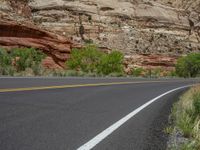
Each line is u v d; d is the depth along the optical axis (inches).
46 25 4785.9
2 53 1499.8
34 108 356.2
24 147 205.0
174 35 5506.9
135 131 278.8
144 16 5605.3
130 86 946.7
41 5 5157.5
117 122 314.5
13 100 402.6
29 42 2578.7
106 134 257.4
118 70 2209.6
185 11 6358.3
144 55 4185.5
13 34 2568.9
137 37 4972.9
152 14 5723.4
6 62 1461.6
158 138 257.6
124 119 335.6
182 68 3523.6
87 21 4972.9
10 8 3836.1
